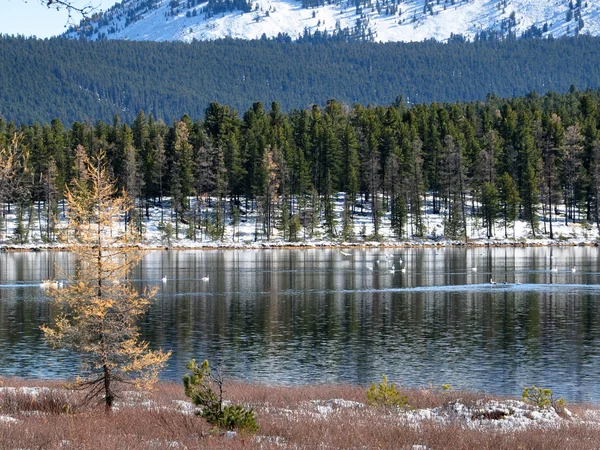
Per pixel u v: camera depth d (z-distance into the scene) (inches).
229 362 2255.2
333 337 2691.9
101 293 1274.6
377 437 971.3
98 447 851.4
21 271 5093.5
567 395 1829.5
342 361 2274.9
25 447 849.5
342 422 1095.6
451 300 3700.8
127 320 1299.2
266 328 2886.3
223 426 1005.8
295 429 1013.2
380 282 4503.0
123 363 1291.8
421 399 1520.7
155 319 3107.8
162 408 1240.8
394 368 2175.2
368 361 2272.4
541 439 986.1
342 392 1662.2
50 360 2263.8
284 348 2484.0
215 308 3440.0
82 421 1055.6
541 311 3309.5
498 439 969.5
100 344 1267.2
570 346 2498.8
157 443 882.1
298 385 1910.7
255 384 1891.0
